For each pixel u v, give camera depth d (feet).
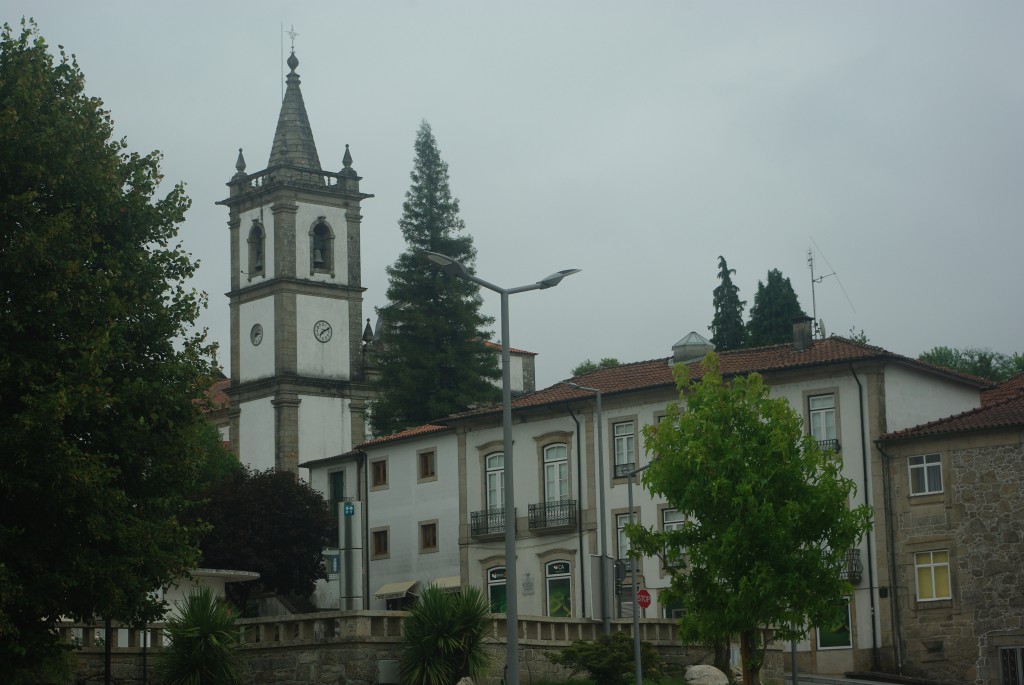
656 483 136.05
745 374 200.23
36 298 104.27
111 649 129.39
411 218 314.96
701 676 145.79
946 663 182.80
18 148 107.96
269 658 134.00
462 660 128.88
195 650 123.34
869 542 189.26
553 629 146.41
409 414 307.17
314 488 262.26
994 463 182.91
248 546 241.55
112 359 108.47
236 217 328.49
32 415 100.17
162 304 117.50
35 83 113.50
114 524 107.76
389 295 314.55
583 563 212.84
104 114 119.75
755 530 130.11
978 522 183.01
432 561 236.02
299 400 312.50
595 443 214.28
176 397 115.03
